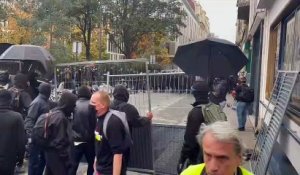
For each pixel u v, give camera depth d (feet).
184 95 22.16
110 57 158.20
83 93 20.40
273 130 16.65
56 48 89.61
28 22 87.66
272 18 30.73
